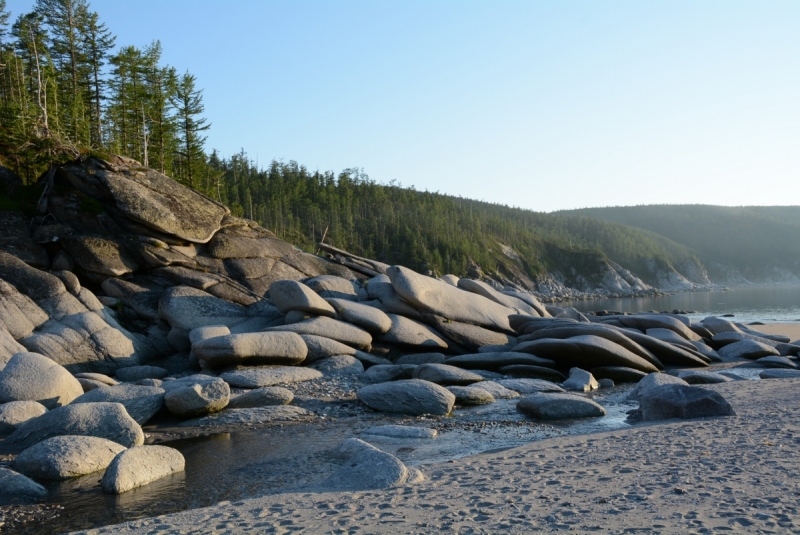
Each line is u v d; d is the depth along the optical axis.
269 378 19.98
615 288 172.00
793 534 6.20
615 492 8.07
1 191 30.45
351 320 26.25
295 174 142.50
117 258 28.27
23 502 10.44
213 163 123.56
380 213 145.50
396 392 17.69
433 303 28.30
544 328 27.72
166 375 23.62
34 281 24.95
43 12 53.84
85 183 30.41
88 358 23.39
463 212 173.62
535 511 7.43
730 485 8.06
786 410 14.25
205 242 31.00
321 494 9.16
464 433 14.95
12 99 48.31
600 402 18.95
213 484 11.23
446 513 7.61
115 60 56.03
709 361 27.86
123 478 11.03
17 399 16.89
